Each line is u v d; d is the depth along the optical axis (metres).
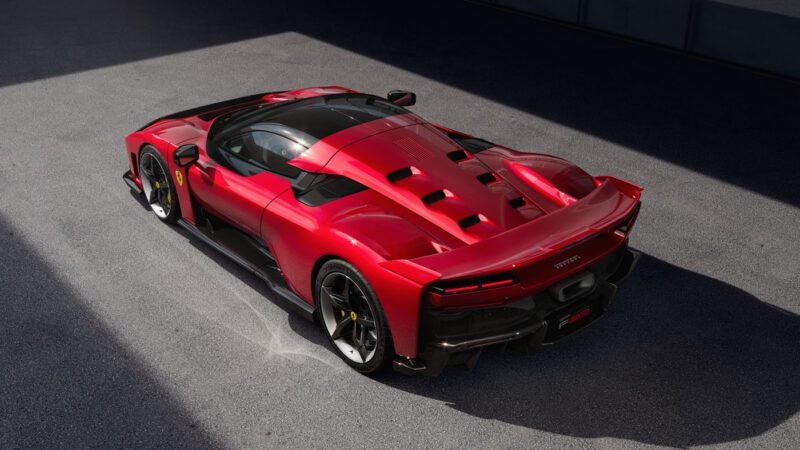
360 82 8.36
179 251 4.72
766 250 4.90
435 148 3.96
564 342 3.88
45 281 4.34
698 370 3.65
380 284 3.15
